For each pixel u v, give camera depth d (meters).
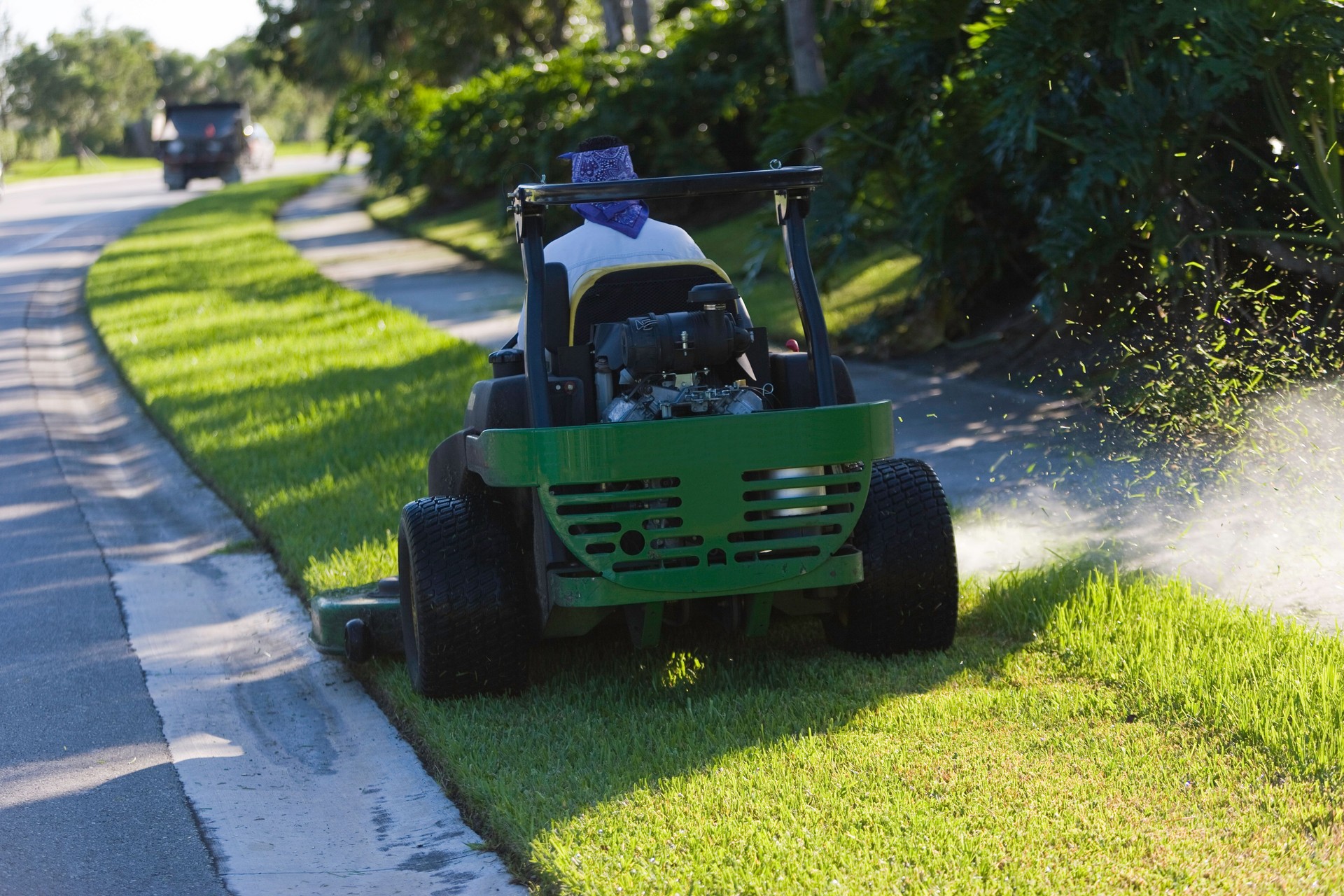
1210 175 14.90
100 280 42.22
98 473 18.64
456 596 8.55
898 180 21.23
